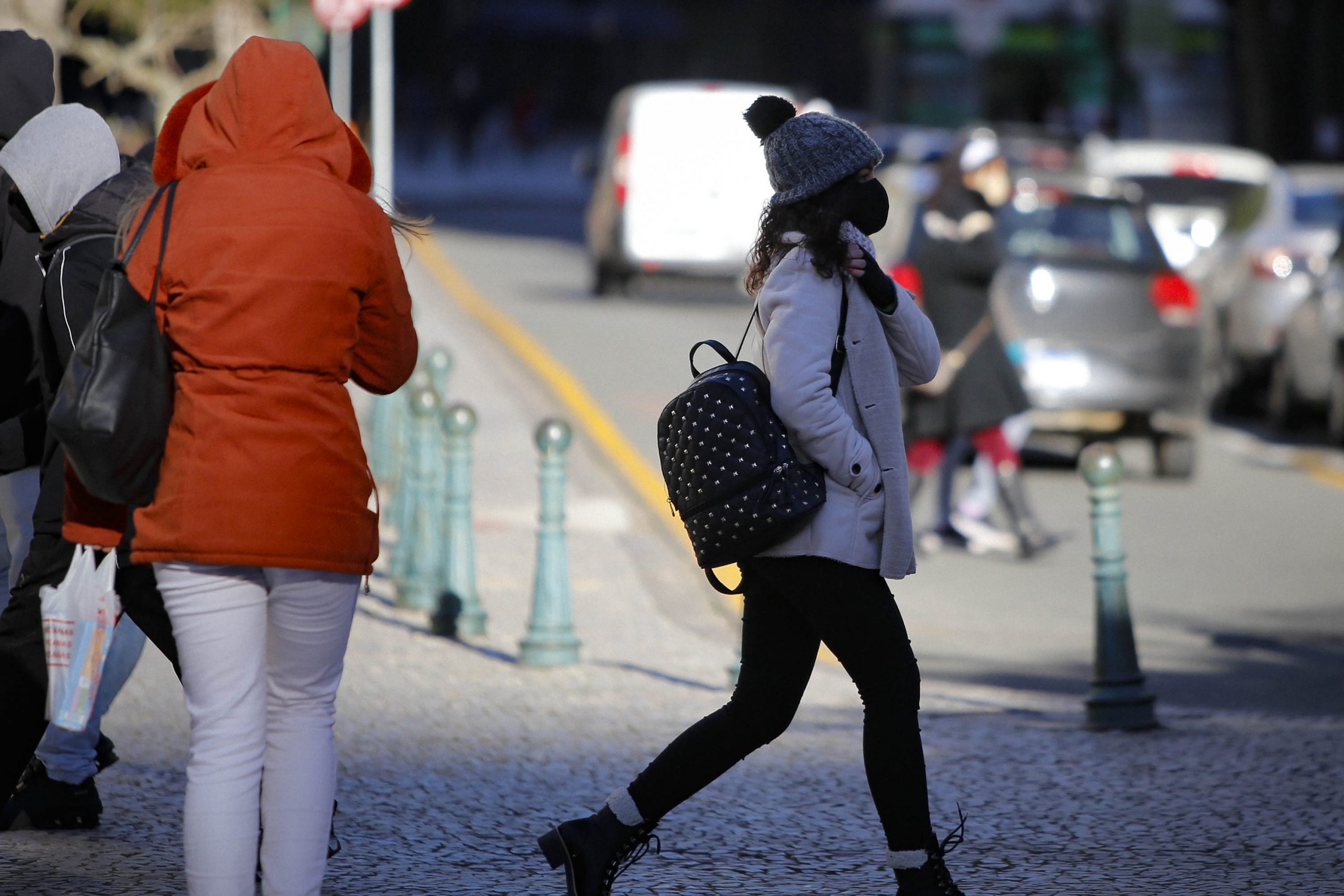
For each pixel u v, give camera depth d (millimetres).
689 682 28703
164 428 14945
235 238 14906
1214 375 69938
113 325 14859
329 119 15648
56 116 17906
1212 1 126500
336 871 18875
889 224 57062
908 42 125688
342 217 15266
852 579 16609
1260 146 142000
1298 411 63312
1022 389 40625
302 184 15227
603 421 56281
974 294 39938
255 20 69438
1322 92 158250
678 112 89375
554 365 67625
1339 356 59312
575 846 17109
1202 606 37188
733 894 18359
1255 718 26953
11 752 17641
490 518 42531
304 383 15094
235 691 15227
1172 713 27312
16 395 19016
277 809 15664
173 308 15008
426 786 22156
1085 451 26141
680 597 35906
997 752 24422
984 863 19531
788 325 16438
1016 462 41219
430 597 33812
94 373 14695
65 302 17297
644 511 44188
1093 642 33906
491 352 71000
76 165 17781
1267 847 20109
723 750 17172
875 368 16734
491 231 137500
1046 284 49938
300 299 14969
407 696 26984
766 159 16984
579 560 38656
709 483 16453
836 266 16547
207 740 15195
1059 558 41562
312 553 14984
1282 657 33062
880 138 106188
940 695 28797
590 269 98188
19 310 18859
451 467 31688
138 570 16016
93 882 18016
